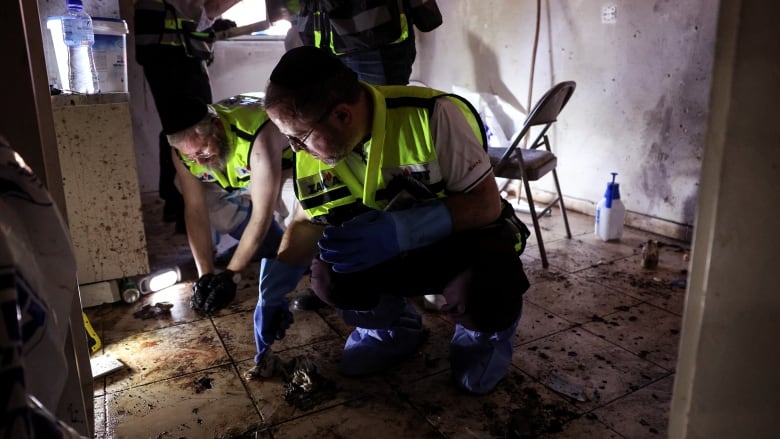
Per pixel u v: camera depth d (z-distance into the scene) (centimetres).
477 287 133
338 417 140
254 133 175
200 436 135
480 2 347
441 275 138
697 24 246
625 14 272
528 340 176
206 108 171
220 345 178
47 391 47
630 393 148
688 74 253
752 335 52
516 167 236
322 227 150
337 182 139
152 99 336
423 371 160
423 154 129
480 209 131
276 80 114
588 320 190
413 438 132
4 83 68
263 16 362
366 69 226
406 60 232
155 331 188
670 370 158
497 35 341
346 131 120
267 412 143
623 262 243
